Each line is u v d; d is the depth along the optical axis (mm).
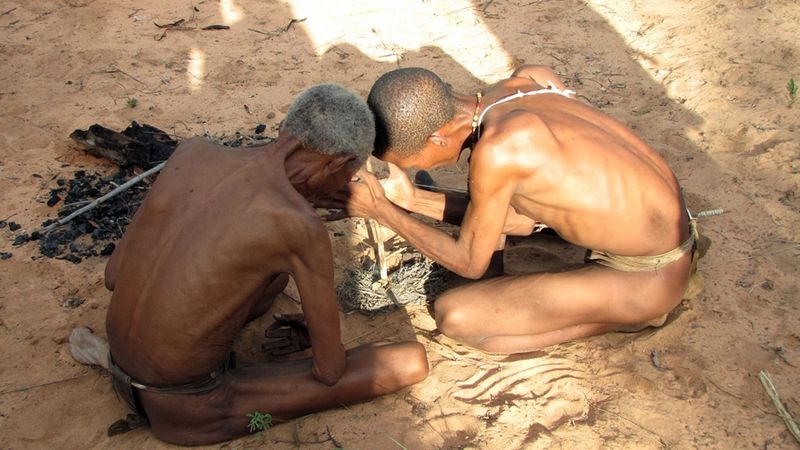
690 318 3463
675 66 5605
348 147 2617
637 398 3092
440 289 3729
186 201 2615
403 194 3695
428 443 2918
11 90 5391
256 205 2492
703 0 6469
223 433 2914
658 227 3049
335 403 3031
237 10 6645
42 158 4695
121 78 5590
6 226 4145
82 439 2967
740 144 4668
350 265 3914
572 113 3084
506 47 6016
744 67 5422
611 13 6469
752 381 3143
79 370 3281
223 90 5484
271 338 3291
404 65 5801
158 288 2561
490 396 3133
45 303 3641
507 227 3666
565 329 3301
